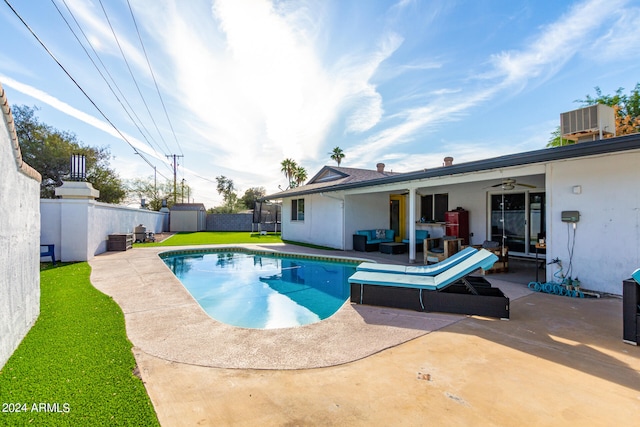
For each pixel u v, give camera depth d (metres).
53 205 9.47
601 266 5.57
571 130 6.09
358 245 12.45
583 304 5.02
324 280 8.52
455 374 2.81
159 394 2.47
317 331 3.90
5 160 2.92
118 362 2.98
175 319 4.29
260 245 14.55
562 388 2.57
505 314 4.31
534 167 6.55
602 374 2.80
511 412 2.25
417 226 13.23
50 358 3.02
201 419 2.17
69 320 4.14
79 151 22.50
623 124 15.73
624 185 5.32
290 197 16.56
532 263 9.17
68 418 2.12
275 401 2.41
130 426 2.07
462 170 7.13
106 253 11.39
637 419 2.16
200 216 28.17
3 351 2.84
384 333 3.82
